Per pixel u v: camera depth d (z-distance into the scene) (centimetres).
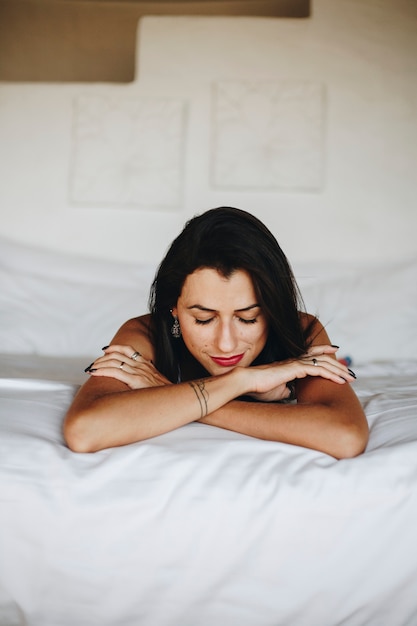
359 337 218
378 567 105
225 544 103
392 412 134
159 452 111
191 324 128
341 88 265
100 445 114
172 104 268
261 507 104
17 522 105
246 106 266
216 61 267
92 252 273
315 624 105
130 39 282
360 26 264
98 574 104
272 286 124
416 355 216
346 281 239
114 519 104
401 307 226
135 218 271
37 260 253
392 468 109
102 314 225
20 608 105
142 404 118
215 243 121
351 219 267
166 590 104
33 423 124
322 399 126
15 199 273
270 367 128
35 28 282
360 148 266
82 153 270
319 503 104
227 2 275
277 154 266
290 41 265
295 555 104
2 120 272
